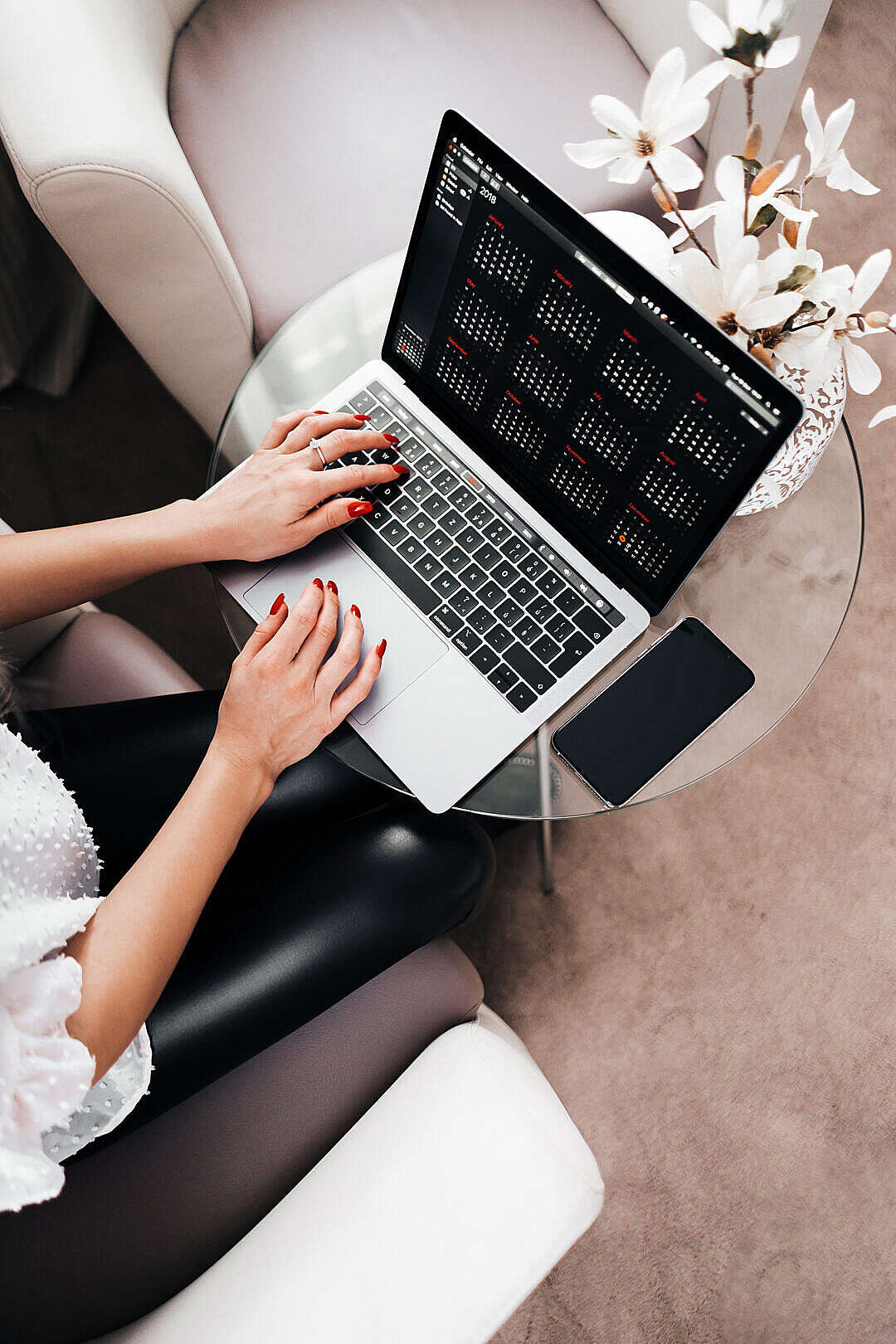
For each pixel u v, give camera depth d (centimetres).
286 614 79
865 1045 126
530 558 84
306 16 116
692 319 64
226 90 115
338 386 91
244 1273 68
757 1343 119
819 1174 123
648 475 74
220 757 73
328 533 86
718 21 58
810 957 129
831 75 162
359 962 78
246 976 76
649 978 130
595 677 83
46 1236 77
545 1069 128
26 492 151
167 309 110
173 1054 73
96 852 76
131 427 153
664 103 61
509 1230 65
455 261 76
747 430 66
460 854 83
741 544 91
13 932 54
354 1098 84
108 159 92
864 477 144
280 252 111
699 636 85
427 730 79
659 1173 124
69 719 89
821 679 137
